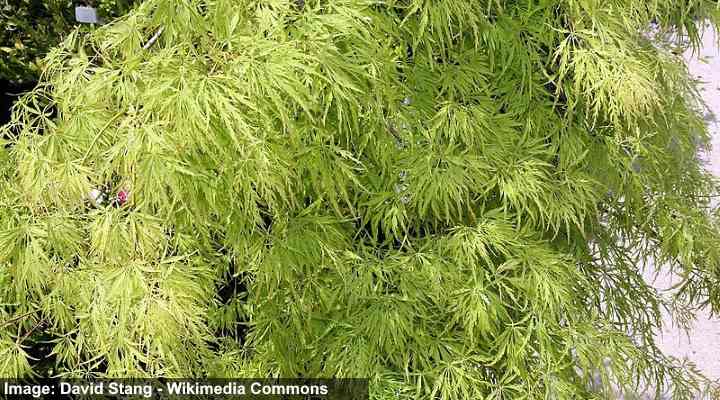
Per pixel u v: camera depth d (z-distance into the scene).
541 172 1.87
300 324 1.81
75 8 3.30
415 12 1.75
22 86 3.68
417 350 1.80
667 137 2.13
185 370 1.71
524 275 1.85
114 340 1.60
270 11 1.52
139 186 1.34
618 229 2.26
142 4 1.56
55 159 1.56
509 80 1.92
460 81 1.79
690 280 2.42
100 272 1.61
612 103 1.78
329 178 1.57
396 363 1.78
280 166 1.46
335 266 1.72
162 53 1.49
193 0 1.52
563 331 1.86
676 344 3.65
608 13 1.85
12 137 1.71
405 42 1.77
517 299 1.91
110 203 1.53
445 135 1.78
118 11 3.46
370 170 1.78
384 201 1.77
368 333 1.77
